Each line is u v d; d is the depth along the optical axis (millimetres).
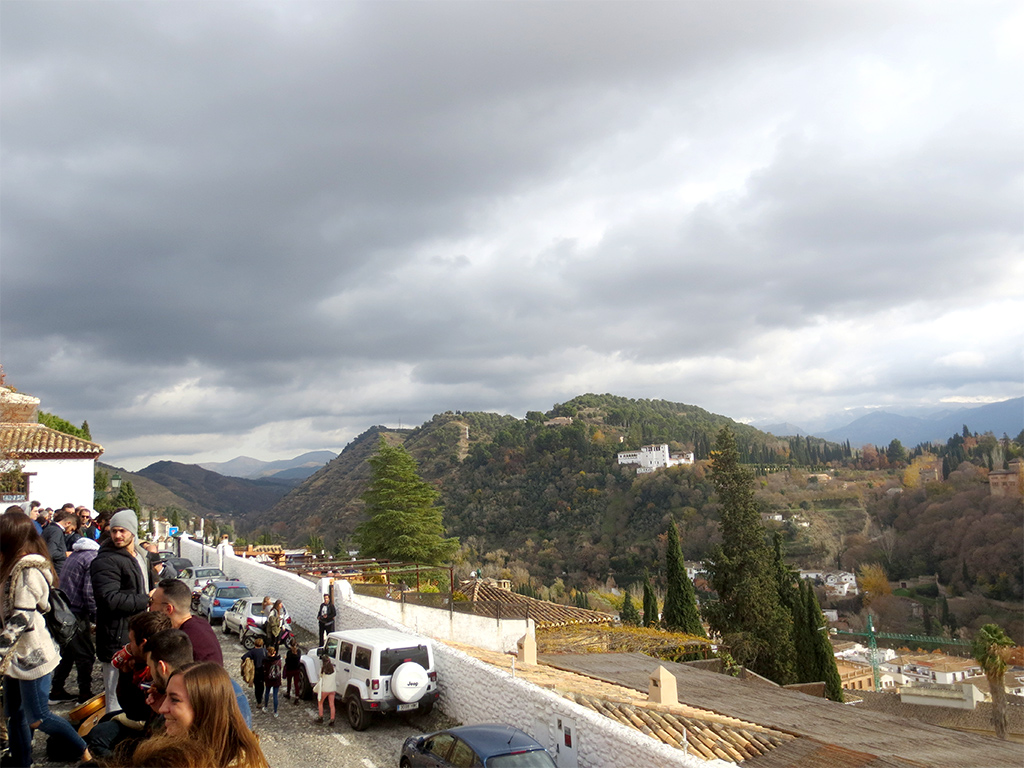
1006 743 15367
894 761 11844
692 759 9008
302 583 24734
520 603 35750
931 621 118750
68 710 10414
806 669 44250
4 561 6391
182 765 3555
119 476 50688
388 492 46812
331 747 12484
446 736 9992
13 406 39375
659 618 50062
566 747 11102
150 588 11758
